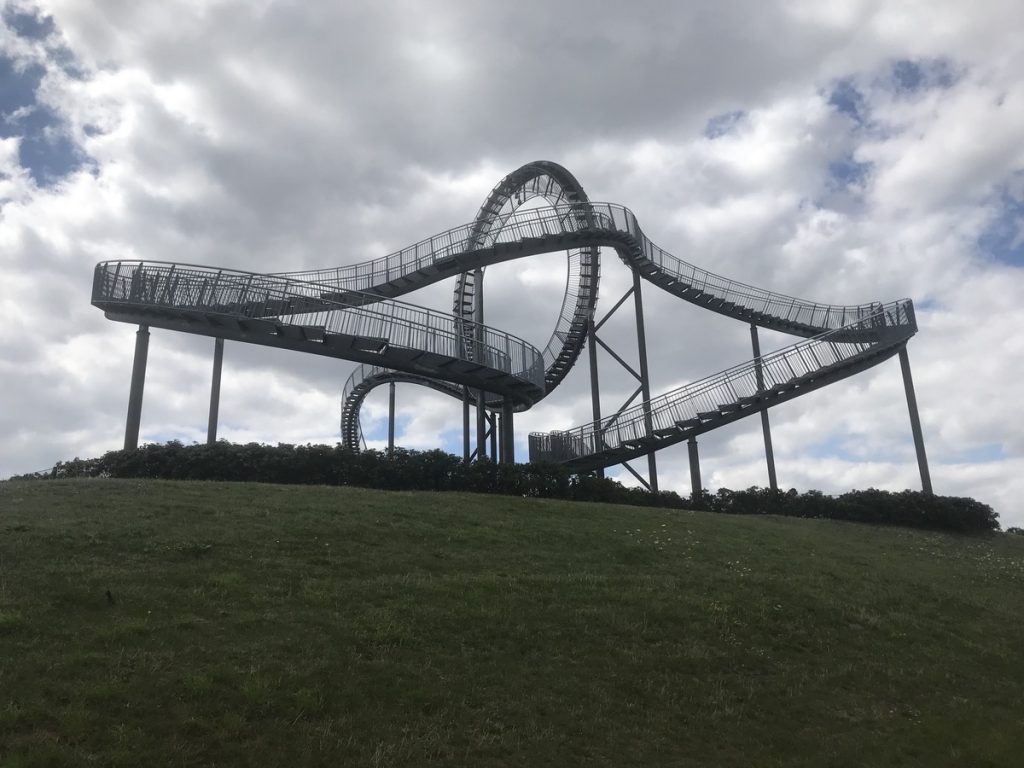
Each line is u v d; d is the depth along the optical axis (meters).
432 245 38.31
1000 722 12.77
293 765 9.00
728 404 35.22
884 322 38.47
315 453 27.14
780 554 22.72
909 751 11.49
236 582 14.30
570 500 28.78
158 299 29.67
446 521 21.31
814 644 15.38
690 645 14.26
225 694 10.12
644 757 10.38
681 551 21.27
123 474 25.97
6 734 8.72
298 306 30.00
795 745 11.27
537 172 44.16
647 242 42.97
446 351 31.88
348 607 13.71
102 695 9.66
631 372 41.91
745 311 43.97
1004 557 28.48
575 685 12.07
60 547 15.41
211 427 31.44
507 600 15.16
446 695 11.10
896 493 33.03
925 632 17.16
